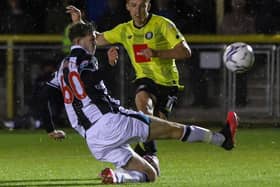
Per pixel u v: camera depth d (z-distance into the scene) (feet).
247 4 112.88
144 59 63.00
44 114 56.95
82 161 73.92
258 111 105.09
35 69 102.99
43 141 92.22
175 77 63.67
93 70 54.34
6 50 103.24
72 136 96.94
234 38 104.68
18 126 103.65
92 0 108.17
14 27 109.91
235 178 60.59
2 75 103.50
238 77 104.32
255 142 89.81
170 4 111.04
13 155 79.46
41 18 110.52
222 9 111.65
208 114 104.32
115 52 56.90
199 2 111.86
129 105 102.27
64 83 54.95
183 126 55.72
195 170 66.54
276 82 104.99
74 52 54.80
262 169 66.95
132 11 62.90
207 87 104.06
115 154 55.06
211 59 103.91
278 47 104.73
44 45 102.83
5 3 110.83
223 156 77.41
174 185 55.42
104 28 106.73
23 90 103.40
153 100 62.49
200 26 112.06
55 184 57.62
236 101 104.58
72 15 61.36
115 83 102.06
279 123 104.99
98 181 59.26
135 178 55.72
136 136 54.60
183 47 61.16
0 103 103.86
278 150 82.53
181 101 103.86
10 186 56.70
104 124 54.08
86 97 54.19
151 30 62.85
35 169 67.82
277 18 112.88
